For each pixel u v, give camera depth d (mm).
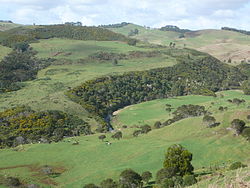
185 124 82625
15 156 71562
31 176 58938
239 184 21469
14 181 51594
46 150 75875
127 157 66812
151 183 50062
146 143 75500
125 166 60625
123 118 119875
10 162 67312
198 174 48406
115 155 68938
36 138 88500
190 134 76375
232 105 114375
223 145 65688
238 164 42844
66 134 94438
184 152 48594
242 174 24672
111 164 63594
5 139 85562
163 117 114312
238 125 68250
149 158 63594
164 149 67312
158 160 61594
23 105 105188
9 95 120812
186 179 37562
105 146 76250
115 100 136875
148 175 49531
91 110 117688
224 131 72375
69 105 114188
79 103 120625
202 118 82625
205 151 64250
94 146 77000
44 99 115625
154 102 142500
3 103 108625
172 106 131500
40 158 70062
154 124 100938
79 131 97750
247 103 114375
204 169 52938
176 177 41000
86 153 72125
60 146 78938
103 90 138875
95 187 47156
